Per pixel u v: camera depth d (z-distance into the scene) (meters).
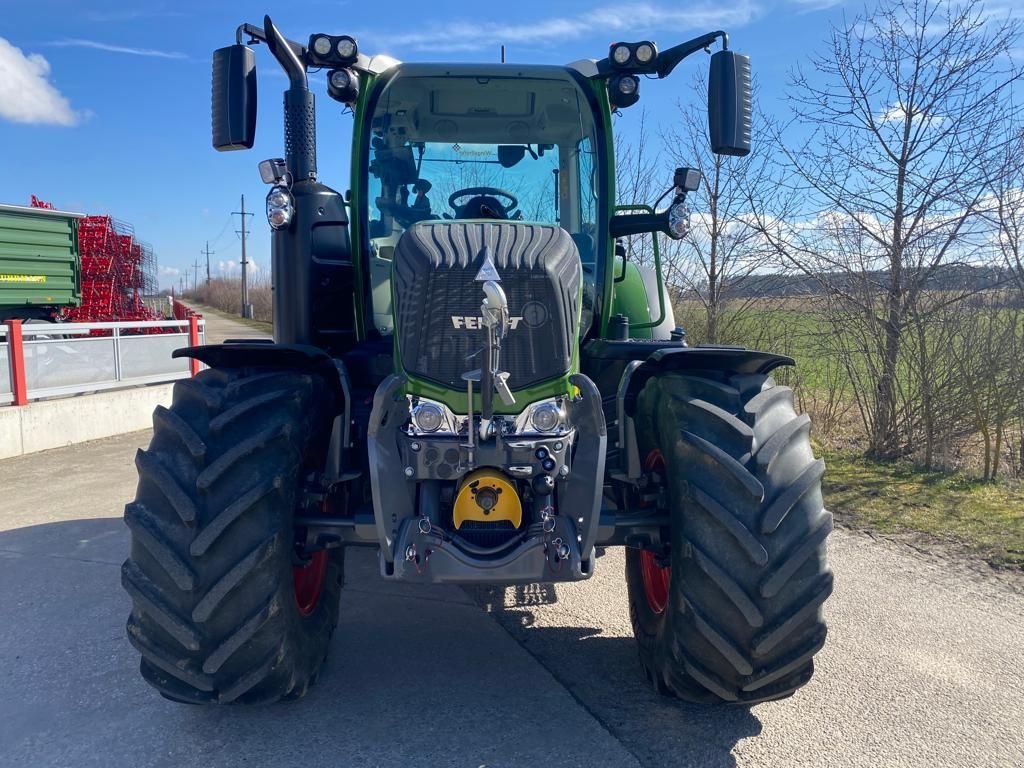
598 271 4.02
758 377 3.12
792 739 3.01
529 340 2.87
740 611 2.71
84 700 3.31
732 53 3.36
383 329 3.96
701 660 2.84
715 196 9.58
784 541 2.73
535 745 2.95
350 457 3.37
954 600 4.34
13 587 4.62
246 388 2.96
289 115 3.80
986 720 3.15
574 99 4.05
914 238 7.23
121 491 6.96
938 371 7.07
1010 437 7.05
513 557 2.73
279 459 2.80
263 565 2.73
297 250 3.73
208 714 3.19
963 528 5.50
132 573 2.74
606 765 2.83
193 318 11.73
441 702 3.26
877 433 7.52
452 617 4.15
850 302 7.60
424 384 2.86
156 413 2.92
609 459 3.62
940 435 7.16
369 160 3.97
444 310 2.83
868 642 3.84
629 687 3.40
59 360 9.57
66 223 15.19
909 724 3.12
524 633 3.95
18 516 6.16
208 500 2.71
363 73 3.86
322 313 3.82
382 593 4.50
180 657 2.76
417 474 2.81
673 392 3.05
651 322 4.61
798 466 2.83
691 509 2.81
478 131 4.05
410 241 3.00
